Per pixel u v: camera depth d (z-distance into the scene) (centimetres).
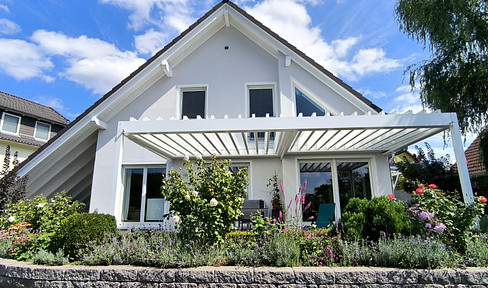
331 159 896
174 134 628
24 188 885
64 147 935
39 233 627
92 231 524
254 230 542
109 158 928
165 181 551
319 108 912
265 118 571
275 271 424
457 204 523
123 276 445
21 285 477
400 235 488
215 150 859
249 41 994
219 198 529
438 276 414
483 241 498
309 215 857
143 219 905
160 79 985
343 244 488
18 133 1691
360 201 556
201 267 449
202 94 981
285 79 916
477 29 979
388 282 415
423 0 1026
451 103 1033
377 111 845
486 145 1030
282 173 882
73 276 455
